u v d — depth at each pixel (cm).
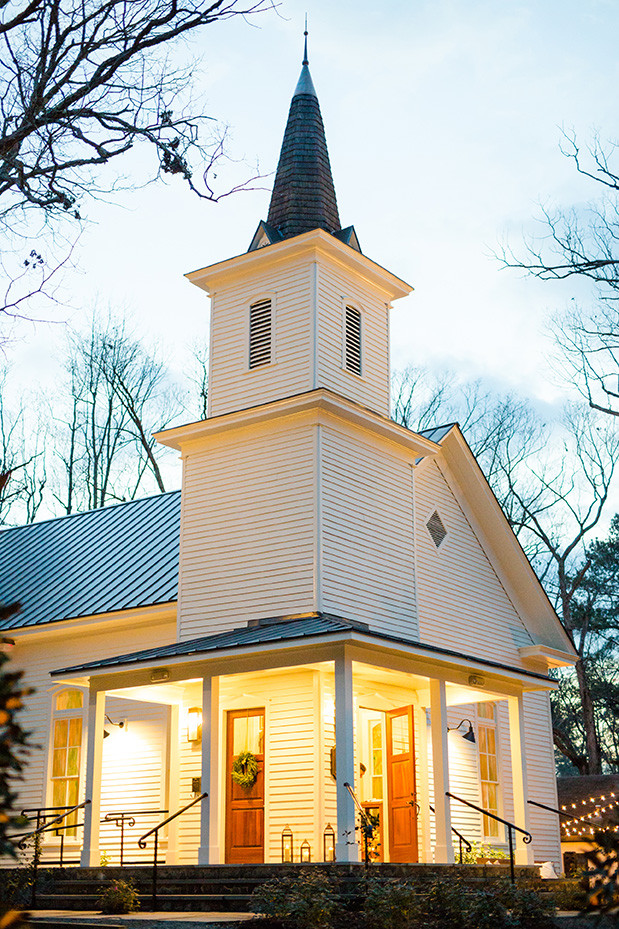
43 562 2653
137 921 1270
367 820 1513
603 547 4394
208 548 2058
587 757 3938
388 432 2123
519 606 2689
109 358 4347
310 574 1881
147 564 2375
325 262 2131
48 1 846
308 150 2338
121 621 2236
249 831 1844
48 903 1599
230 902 1435
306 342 2064
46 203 930
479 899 1262
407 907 1217
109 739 2195
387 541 2086
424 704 2031
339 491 1983
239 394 2136
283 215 2267
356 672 1811
